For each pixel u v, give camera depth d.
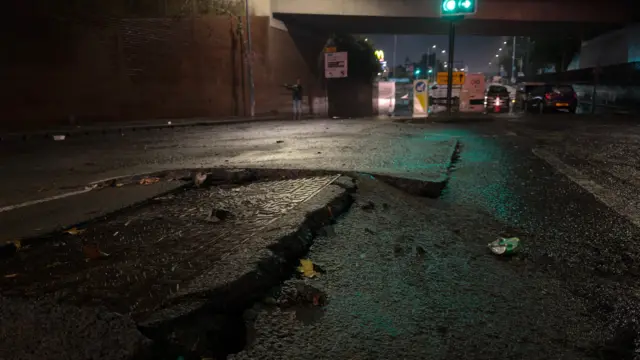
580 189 5.89
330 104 33.50
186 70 20.80
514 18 28.53
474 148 9.84
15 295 2.44
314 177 5.59
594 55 40.53
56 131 13.91
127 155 8.98
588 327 2.62
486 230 4.29
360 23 29.02
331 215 4.16
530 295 3.01
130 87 18.78
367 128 14.90
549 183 6.24
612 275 3.35
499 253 3.66
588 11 28.92
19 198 4.98
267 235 3.28
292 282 2.96
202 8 21.20
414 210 4.79
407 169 6.24
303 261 3.24
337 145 9.59
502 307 2.84
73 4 16.58
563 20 28.89
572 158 8.52
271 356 2.24
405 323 2.61
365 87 39.50
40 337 1.92
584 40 42.44
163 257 3.00
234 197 4.75
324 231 3.83
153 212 4.25
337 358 2.25
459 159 8.16
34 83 15.57
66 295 2.42
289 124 18.09
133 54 18.78
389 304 2.82
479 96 29.48
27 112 15.44
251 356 2.23
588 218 4.64
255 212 4.07
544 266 3.50
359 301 2.83
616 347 2.42
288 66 27.48
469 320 2.67
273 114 25.83
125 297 2.39
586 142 11.20
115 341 1.91
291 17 26.42
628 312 2.80
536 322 2.67
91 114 17.47
